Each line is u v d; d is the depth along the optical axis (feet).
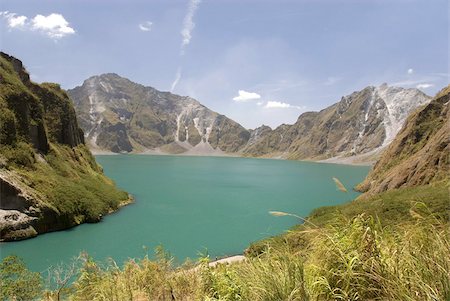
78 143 453.17
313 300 17.92
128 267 36.86
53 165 319.06
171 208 306.35
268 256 21.88
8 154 270.67
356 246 19.03
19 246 187.62
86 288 34.12
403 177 301.22
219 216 270.87
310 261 20.21
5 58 395.55
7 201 211.00
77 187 282.56
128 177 581.94
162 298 29.37
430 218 18.93
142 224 242.99
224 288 23.30
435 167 280.72
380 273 17.22
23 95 327.88
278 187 482.69
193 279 30.91
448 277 14.94
